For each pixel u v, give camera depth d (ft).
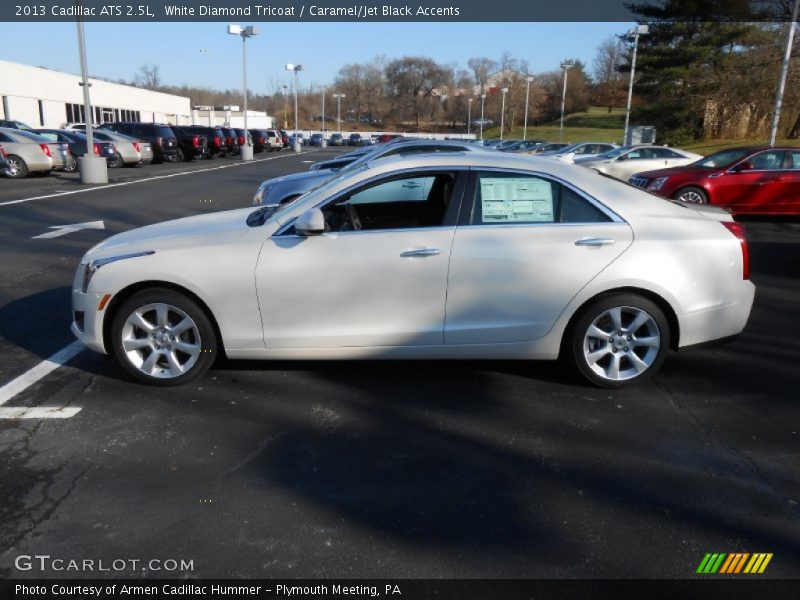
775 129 80.23
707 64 123.03
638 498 9.93
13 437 11.67
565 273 13.26
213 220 15.20
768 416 12.82
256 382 14.28
